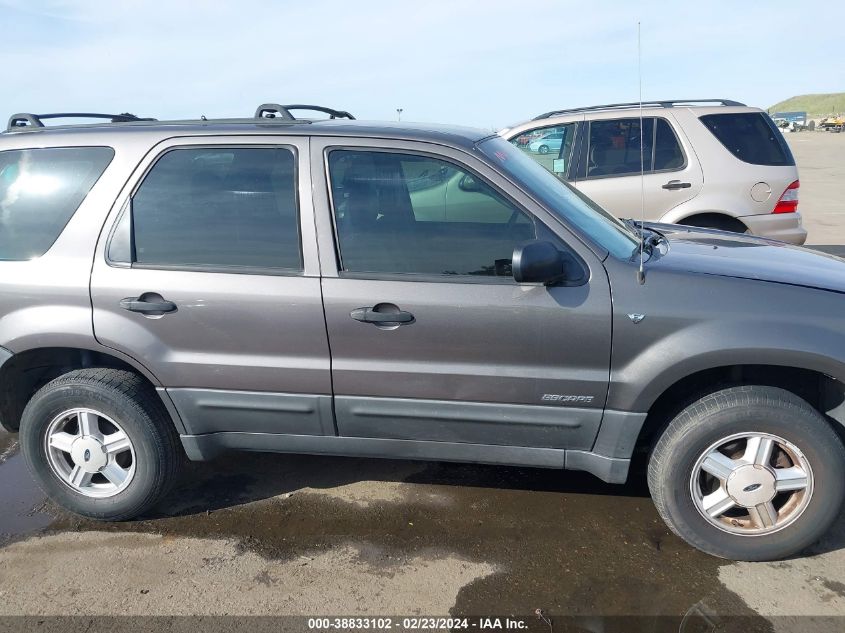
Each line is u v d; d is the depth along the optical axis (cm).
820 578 280
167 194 306
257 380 303
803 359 265
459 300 281
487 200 289
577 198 338
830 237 1035
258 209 300
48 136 320
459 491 354
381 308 286
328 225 294
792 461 280
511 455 301
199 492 359
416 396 295
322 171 296
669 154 604
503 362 284
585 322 275
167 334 304
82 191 312
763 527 285
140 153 309
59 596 280
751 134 594
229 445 323
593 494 347
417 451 308
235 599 276
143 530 326
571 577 284
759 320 266
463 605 269
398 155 295
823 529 281
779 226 599
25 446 325
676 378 273
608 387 279
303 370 298
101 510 327
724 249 326
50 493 332
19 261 313
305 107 355
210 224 303
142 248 306
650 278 274
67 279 306
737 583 278
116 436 322
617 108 621
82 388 312
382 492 355
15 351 313
